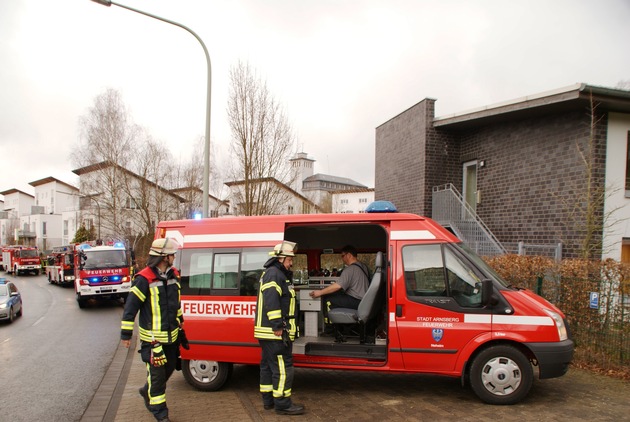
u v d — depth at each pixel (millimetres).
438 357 5418
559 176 11219
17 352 9773
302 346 5820
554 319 5277
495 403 5309
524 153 12211
